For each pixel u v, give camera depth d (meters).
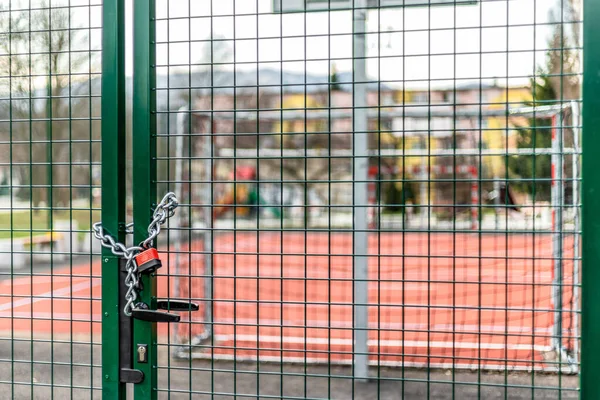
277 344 4.49
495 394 3.38
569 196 3.79
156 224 1.71
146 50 1.75
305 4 1.81
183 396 3.42
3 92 2.35
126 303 1.75
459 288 5.20
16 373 3.60
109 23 1.74
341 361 4.09
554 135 3.88
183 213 4.64
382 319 4.94
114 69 1.74
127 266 1.69
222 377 3.81
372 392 3.57
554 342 3.67
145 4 1.74
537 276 4.73
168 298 1.77
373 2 3.32
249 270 5.73
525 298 4.81
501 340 4.33
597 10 1.52
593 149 1.53
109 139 1.75
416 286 5.45
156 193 1.78
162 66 1.83
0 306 5.36
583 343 1.55
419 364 3.88
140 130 1.75
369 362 4.01
